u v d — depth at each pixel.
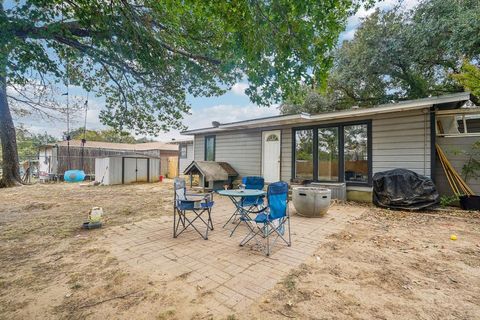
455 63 9.95
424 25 8.55
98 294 2.25
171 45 4.21
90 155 17.25
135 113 5.73
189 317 1.92
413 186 5.79
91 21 3.15
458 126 8.15
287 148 8.82
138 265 2.87
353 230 4.27
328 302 2.11
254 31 2.43
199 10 2.84
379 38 10.57
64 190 10.34
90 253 3.25
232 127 9.79
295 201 5.43
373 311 1.98
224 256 3.14
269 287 2.37
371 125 6.94
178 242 3.69
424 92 11.82
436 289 2.30
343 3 2.82
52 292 2.29
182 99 5.63
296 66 2.64
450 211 5.49
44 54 3.00
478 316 1.91
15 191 9.91
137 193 9.44
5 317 1.92
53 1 2.79
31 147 19.06
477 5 7.34
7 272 2.70
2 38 2.57
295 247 3.46
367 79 12.25
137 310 2.01
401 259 2.99
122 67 4.33
